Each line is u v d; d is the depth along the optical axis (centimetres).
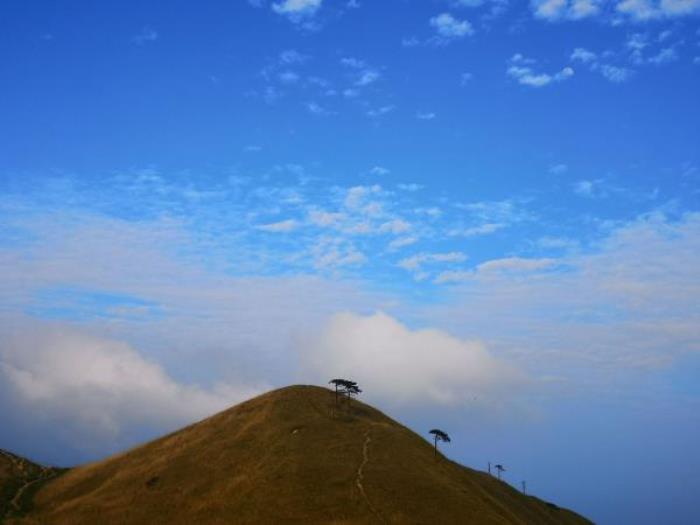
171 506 9938
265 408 12794
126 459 12369
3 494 11544
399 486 9556
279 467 10212
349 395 13688
